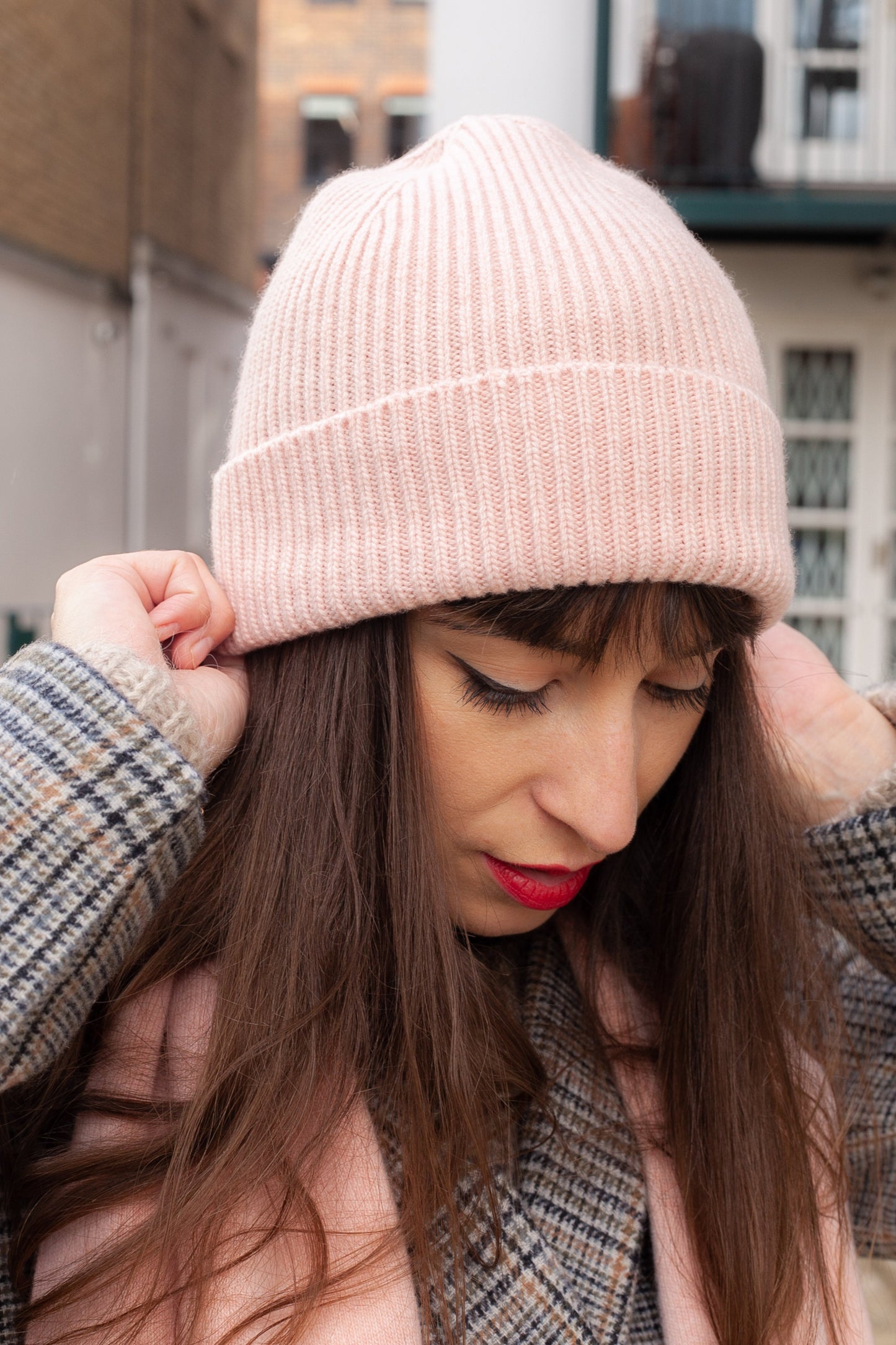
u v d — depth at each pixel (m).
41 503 6.38
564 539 0.68
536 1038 0.89
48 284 6.37
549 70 4.24
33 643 0.77
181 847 0.73
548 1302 0.78
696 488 0.70
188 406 8.18
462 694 0.75
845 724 0.99
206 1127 0.75
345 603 0.74
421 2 13.81
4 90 5.82
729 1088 0.87
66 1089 0.80
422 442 0.70
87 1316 0.72
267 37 13.81
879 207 4.88
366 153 13.91
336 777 0.78
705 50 5.11
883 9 5.55
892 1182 0.96
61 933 0.70
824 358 5.50
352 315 0.73
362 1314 0.73
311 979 0.76
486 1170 0.75
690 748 0.95
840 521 5.57
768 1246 0.83
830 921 0.95
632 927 0.99
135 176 7.30
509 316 0.69
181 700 0.75
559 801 0.74
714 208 4.95
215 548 0.86
